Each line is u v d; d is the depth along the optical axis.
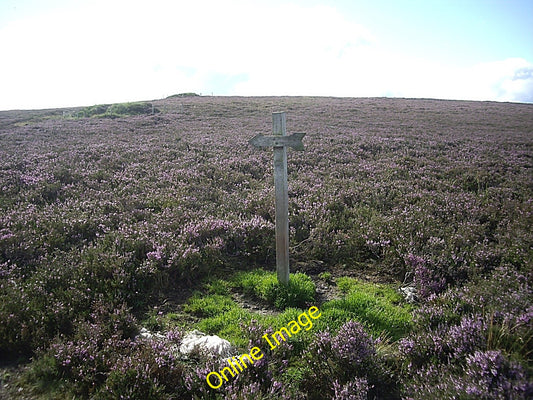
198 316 5.77
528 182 13.34
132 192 11.35
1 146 19.38
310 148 19.05
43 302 5.36
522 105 52.25
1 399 3.97
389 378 4.27
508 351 4.12
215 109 41.34
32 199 10.29
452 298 5.48
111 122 31.39
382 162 16.64
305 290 6.15
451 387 3.69
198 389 4.07
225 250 7.87
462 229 8.44
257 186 12.59
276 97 61.62
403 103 51.44
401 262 7.32
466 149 20.31
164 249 7.10
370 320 5.35
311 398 4.15
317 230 8.39
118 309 5.46
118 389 3.96
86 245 7.55
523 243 7.50
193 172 13.69
